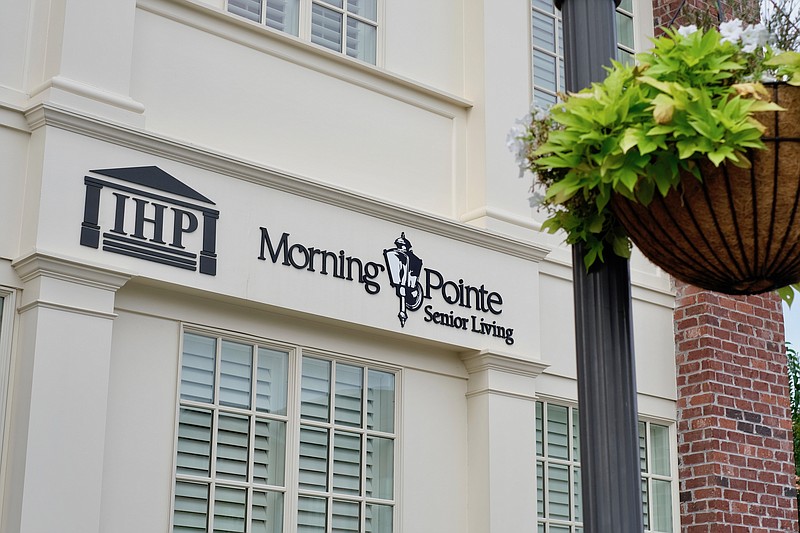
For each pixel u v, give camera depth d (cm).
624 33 1007
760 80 274
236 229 683
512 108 859
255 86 734
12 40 636
